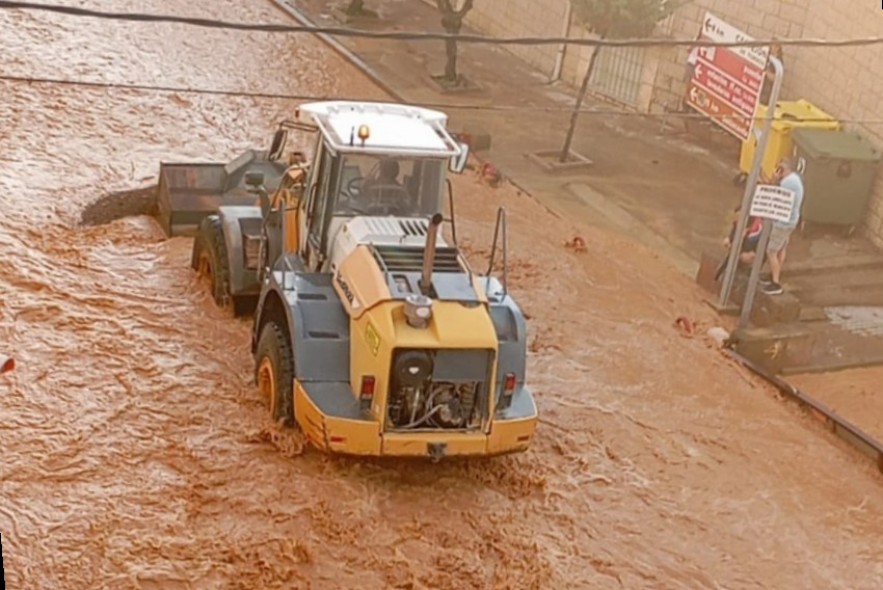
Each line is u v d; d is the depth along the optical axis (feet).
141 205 58.23
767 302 54.03
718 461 43.04
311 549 34.58
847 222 62.39
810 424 46.98
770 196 50.26
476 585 34.32
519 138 73.26
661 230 62.95
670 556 37.27
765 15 71.15
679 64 76.28
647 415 45.27
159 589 32.27
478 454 37.19
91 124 65.77
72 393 40.45
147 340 44.42
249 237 46.11
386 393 35.73
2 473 35.86
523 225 60.80
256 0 93.25
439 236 40.34
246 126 69.41
